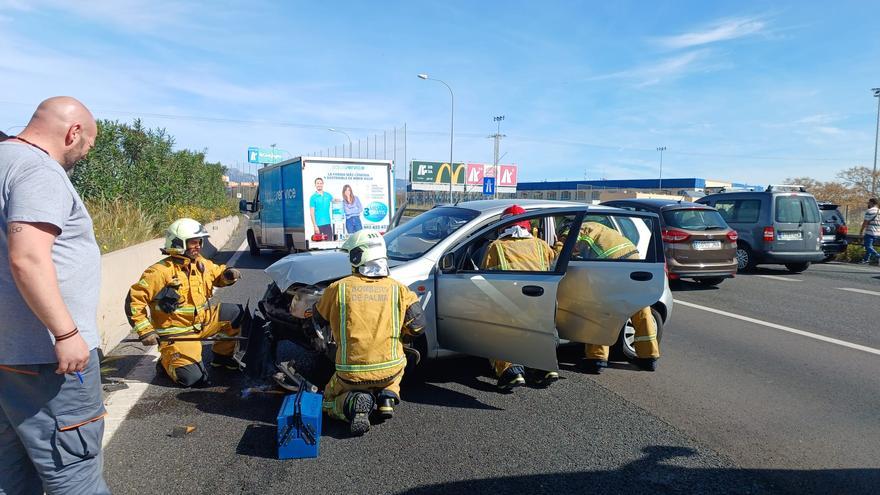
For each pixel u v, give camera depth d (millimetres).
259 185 15484
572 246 4602
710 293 10242
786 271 13859
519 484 3338
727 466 3604
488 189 35812
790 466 3613
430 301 4910
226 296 9008
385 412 4074
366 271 4078
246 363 5250
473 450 3775
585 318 4988
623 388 5070
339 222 12430
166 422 4137
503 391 4918
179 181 19734
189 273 4867
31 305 2117
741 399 4812
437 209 6281
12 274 2131
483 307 4648
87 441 2412
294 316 4789
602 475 3465
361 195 12656
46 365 2266
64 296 2277
